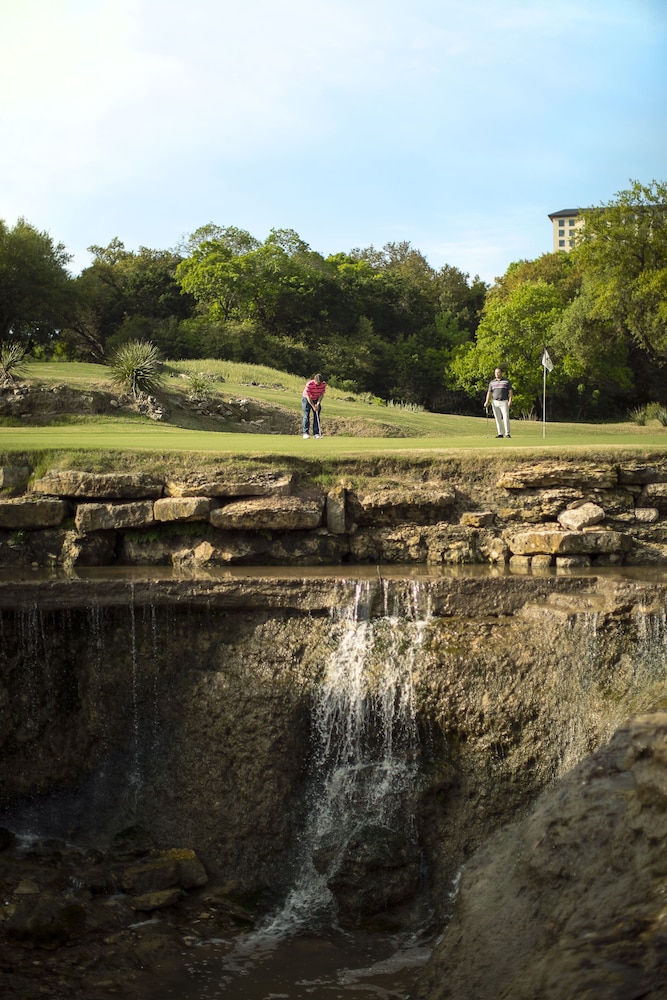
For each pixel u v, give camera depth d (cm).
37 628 1273
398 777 1154
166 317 7406
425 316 8862
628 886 612
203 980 886
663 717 797
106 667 1288
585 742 1124
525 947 618
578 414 7019
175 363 4750
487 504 1617
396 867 1059
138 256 8162
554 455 1653
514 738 1152
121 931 973
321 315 7800
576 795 736
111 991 852
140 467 1641
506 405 2339
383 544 1578
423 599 1295
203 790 1205
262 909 1071
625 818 671
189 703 1259
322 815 1174
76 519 1544
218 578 1312
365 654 1234
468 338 8825
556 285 7544
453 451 1712
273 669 1252
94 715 1275
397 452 1709
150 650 1292
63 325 6119
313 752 1216
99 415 2936
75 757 1269
